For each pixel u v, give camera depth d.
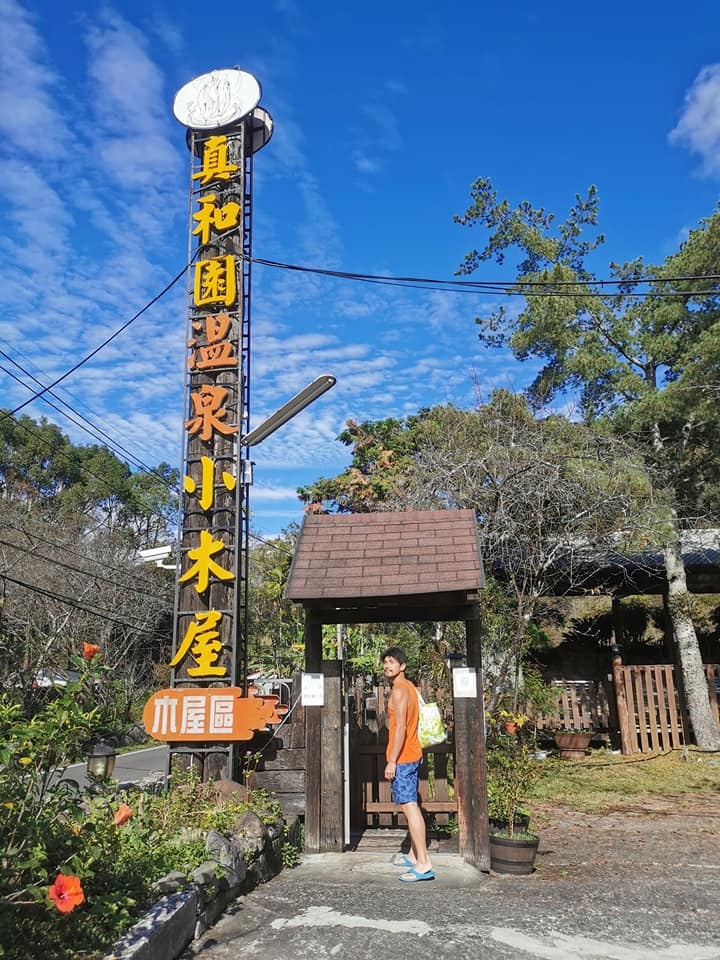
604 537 12.16
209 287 8.39
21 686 15.41
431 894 5.16
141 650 26.38
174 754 7.14
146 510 40.59
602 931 4.48
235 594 7.69
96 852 3.63
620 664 13.41
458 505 12.09
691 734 13.45
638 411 12.74
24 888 3.14
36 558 22.92
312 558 6.43
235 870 4.98
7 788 3.43
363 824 7.09
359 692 8.65
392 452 18.16
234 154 8.72
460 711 6.06
